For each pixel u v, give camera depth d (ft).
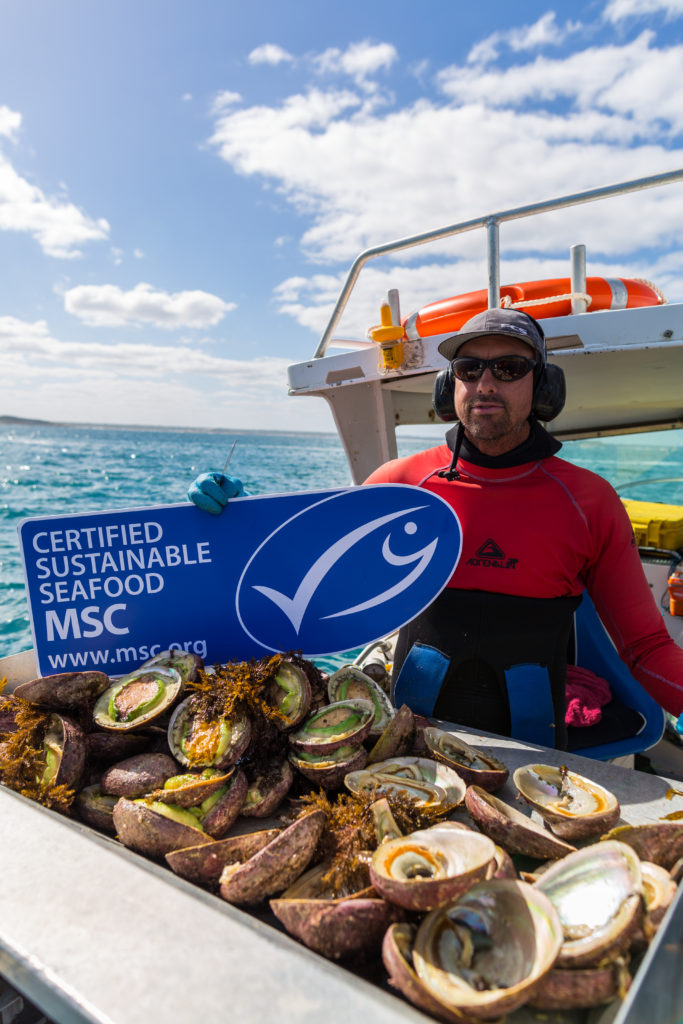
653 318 7.50
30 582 5.92
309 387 9.82
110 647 6.06
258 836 3.62
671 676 6.21
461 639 6.68
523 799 4.42
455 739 4.93
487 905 2.99
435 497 6.14
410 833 3.65
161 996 2.32
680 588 12.00
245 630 6.19
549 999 2.63
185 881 3.30
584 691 9.35
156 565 6.06
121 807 3.76
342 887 3.33
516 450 6.86
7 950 2.59
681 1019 2.42
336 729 4.64
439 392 7.27
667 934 2.48
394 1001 2.29
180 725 4.52
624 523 6.77
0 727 4.74
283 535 6.15
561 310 8.13
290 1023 2.19
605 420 14.94
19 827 3.43
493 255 8.34
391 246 9.29
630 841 3.59
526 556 6.65
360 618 6.22
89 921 2.70
